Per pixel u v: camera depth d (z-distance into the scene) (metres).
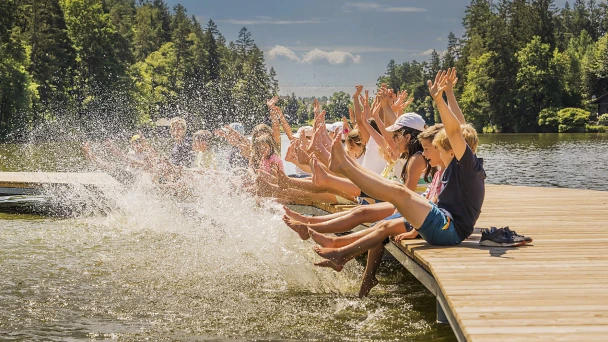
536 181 18.25
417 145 5.52
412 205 4.57
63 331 4.58
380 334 4.57
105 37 71.12
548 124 71.31
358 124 7.08
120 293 5.55
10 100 49.59
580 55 95.50
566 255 4.47
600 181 18.05
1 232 8.33
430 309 5.18
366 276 5.42
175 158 10.68
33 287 5.69
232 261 6.66
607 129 68.00
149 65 93.69
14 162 24.20
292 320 4.88
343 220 5.25
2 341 4.36
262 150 7.93
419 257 4.47
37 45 60.16
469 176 4.66
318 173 6.05
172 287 5.71
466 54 91.81
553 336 2.91
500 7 91.25
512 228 5.70
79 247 7.38
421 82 115.56
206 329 4.66
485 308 3.31
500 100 75.12
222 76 91.69
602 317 3.15
